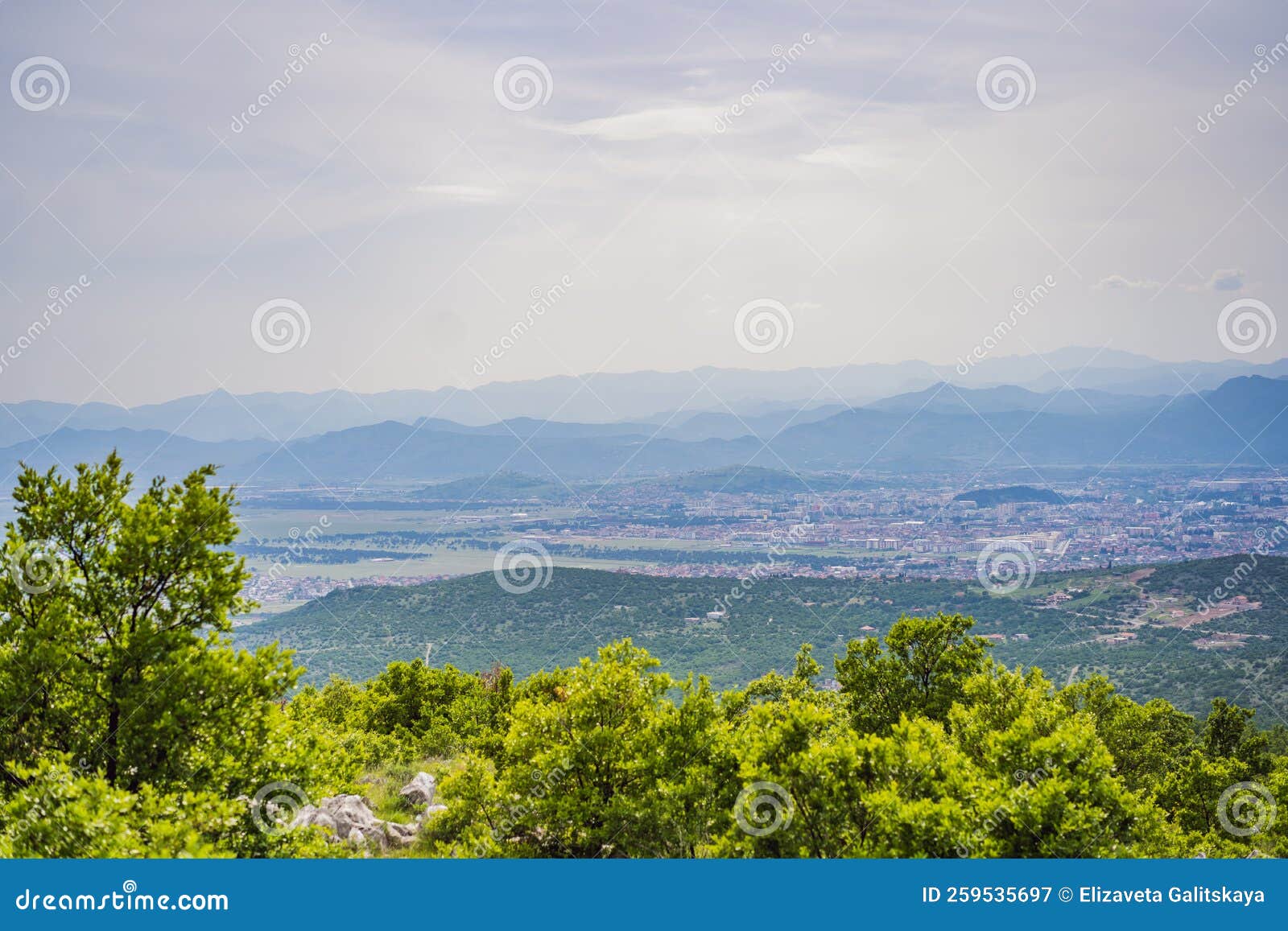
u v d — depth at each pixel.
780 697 28.06
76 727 12.44
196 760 12.56
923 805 12.30
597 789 15.70
